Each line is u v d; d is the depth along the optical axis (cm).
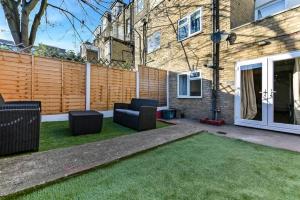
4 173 222
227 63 647
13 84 505
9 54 499
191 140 403
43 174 221
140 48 1188
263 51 543
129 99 798
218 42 662
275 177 227
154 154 308
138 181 216
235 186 206
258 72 561
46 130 468
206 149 338
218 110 676
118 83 763
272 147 355
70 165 247
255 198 183
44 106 566
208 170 247
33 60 541
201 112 753
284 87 521
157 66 1031
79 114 438
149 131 468
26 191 188
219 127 584
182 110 855
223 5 662
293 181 217
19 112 296
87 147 326
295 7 476
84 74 664
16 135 293
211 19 705
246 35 586
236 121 615
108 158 274
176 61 897
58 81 596
